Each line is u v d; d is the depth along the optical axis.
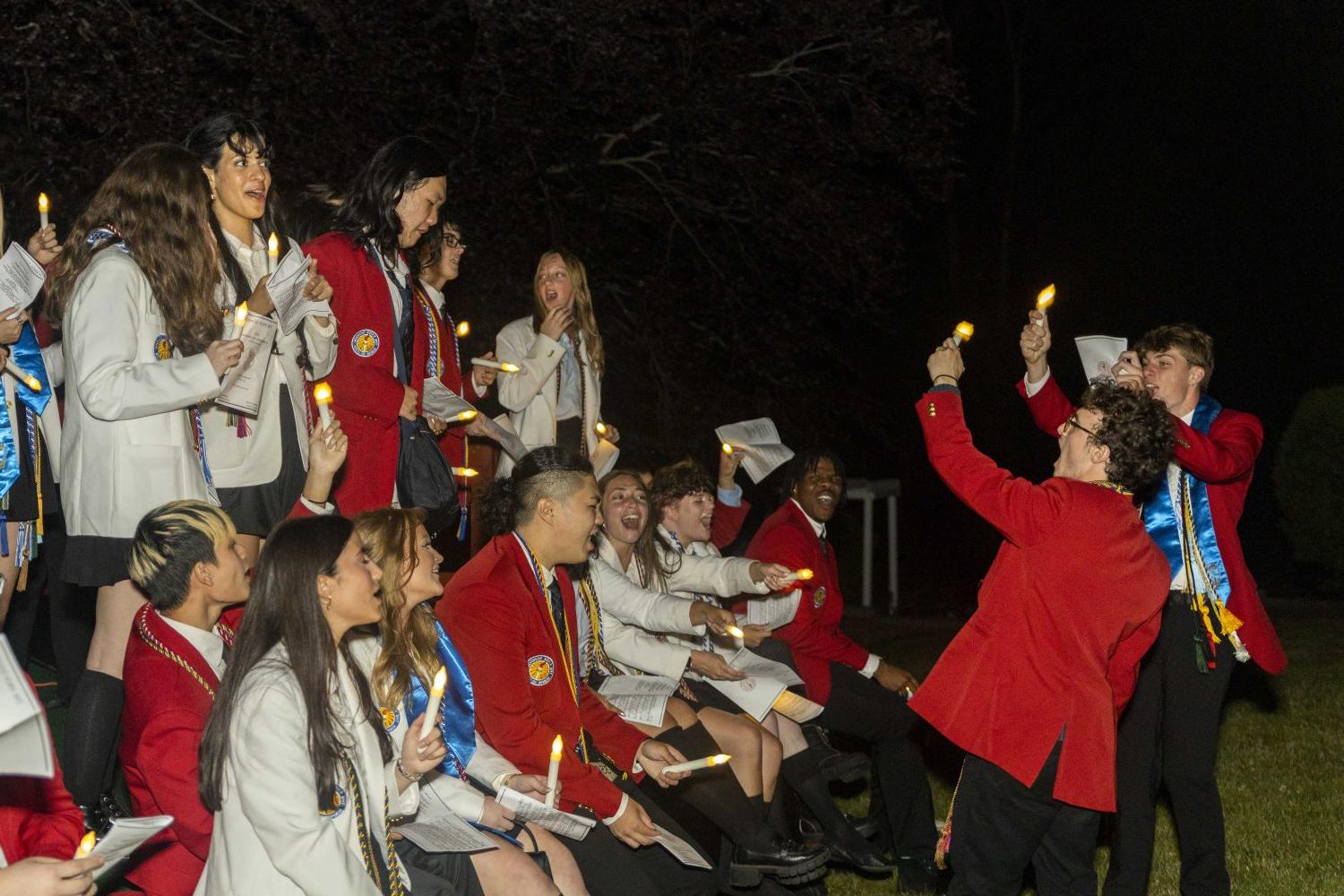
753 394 14.57
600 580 5.77
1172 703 5.27
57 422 5.13
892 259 15.88
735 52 13.59
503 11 11.38
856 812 7.11
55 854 3.34
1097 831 4.41
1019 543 4.36
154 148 4.38
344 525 3.58
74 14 9.70
